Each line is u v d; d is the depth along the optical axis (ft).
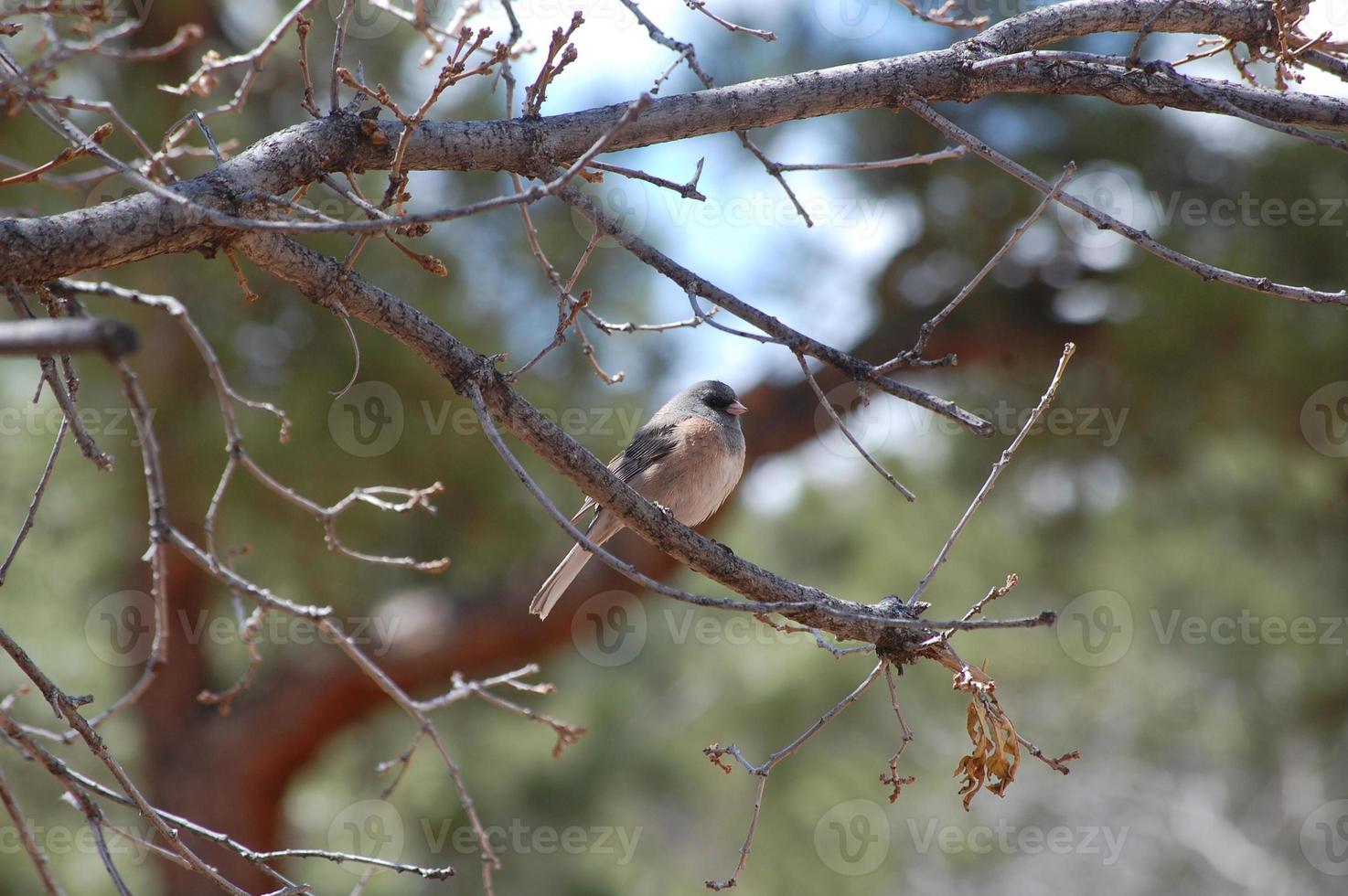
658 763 49.01
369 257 37.32
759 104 17.21
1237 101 18.16
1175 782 88.17
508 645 43.55
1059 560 52.90
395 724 48.24
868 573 54.80
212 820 40.29
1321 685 53.11
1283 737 58.65
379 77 37.37
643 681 56.24
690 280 15.75
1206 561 53.88
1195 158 45.52
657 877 51.88
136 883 40.57
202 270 35.32
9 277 13.34
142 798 13.23
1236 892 87.40
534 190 12.18
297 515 36.96
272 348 37.27
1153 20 17.07
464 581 44.04
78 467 37.88
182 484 36.37
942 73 17.66
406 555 40.40
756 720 50.85
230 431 11.55
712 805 52.75
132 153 32.19
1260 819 86.63
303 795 49.08
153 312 34.63
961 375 50.75
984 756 16.22
